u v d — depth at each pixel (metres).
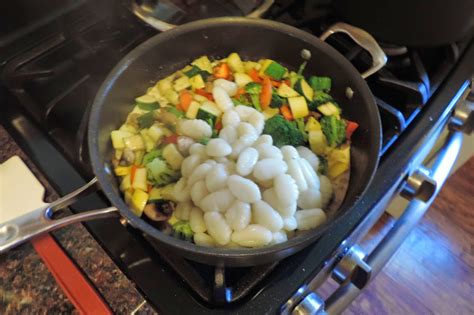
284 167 0.31
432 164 0.46
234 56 0.40
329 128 0.36
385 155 0.36
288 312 0.32
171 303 0.29
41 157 0.36
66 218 0.29
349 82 0.36
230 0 0.47
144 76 0.38
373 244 0.66
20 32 0.44
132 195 0.33
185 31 0.37
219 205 0.29
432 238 0.72
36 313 0.29
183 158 0.34
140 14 0.44
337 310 0.41
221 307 0.29
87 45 0.44
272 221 0.29
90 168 0.34
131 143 0.35
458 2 0.35
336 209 0.33
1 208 0.32
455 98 0.40
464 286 0.68
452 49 0.41
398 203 0.60
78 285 0.29
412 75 0.40
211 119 0.36
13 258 0.31
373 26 0.39
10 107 0.40
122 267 0.31
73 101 0.40
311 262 0.31
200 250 0.26
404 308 0.67
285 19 0.45
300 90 0.38
